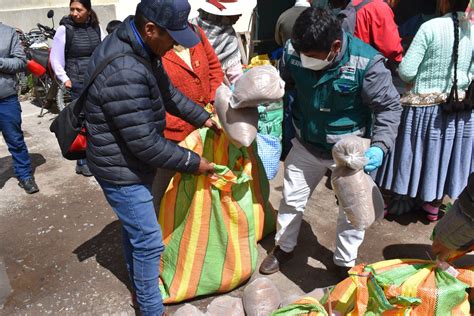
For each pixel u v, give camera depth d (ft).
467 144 10.07
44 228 11.63
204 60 9.93
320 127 8.21
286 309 6.38
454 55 9.24
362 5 12.09
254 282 8.14
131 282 8.84
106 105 6.38
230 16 11.12
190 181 8.41
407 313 5.95
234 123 7.64
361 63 7.29
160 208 9.02
